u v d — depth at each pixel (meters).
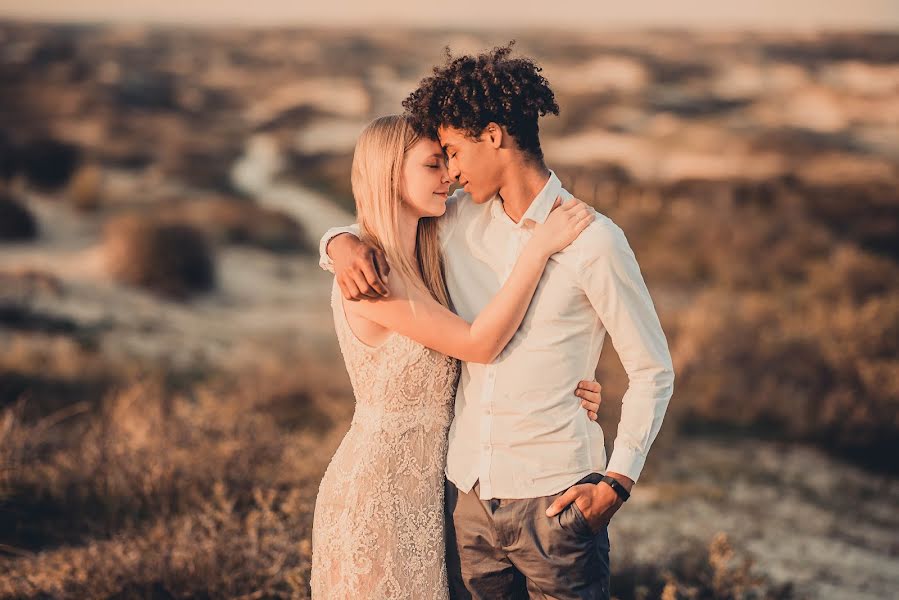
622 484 2.15
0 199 16.42
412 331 2.24
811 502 5.91
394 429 2.32
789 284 14.88
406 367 2.30
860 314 8.33
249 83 96.69
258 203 30.11
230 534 3.38
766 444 7.09
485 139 2.16
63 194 22.98
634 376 2.20
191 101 76.56
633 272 2.13
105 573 3.15
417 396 2.33
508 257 2.28
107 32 165.50
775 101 67.94
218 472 3.93
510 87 2.14
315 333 11.83
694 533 5.06
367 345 2.35
